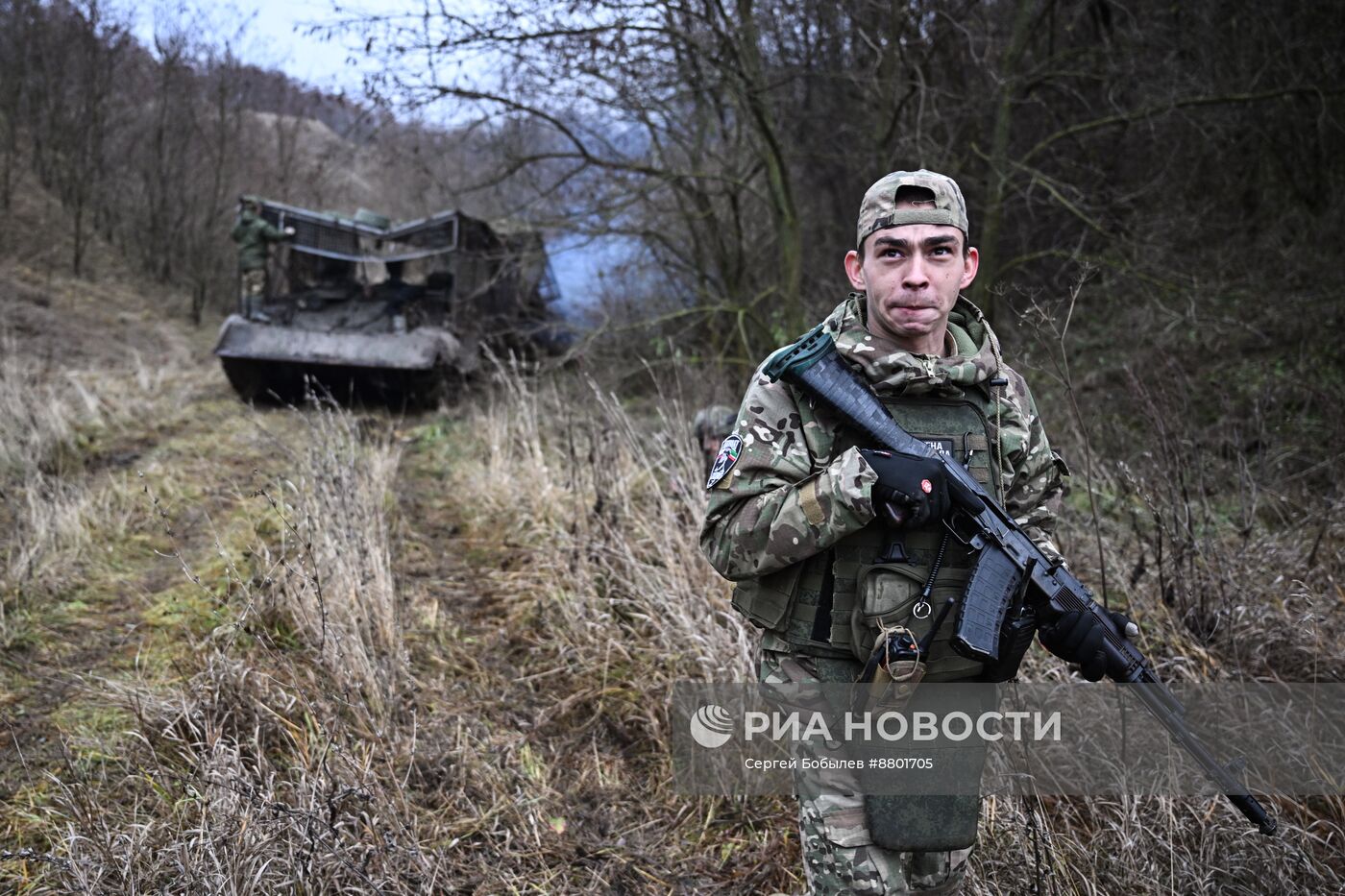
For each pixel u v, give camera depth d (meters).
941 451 1.83
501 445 6.56
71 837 2.40
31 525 4.75
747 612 1.96
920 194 1.84
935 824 1.85
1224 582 3.36
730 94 7.47
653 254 9.27
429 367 8.97
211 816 2.53
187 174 16.45
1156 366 6.30
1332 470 4.55
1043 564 1.89
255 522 4.79
